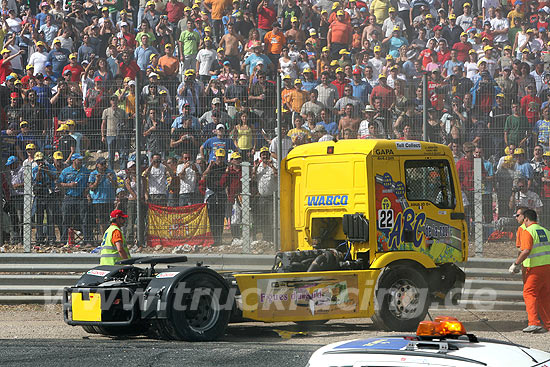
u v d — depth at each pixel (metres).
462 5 60.16
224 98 40.38
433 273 27.17
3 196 36.31
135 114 35.94
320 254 26.83
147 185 37.53
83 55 52.22
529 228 26.83
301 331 26.83
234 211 36.84
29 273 34.94
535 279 26.67
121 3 57.59
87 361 20.52
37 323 28.33
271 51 54.94
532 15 59.59
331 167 27.50
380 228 26.44
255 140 39.62
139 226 35.66
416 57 55.38
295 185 28.92
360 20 58.72
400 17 58.72
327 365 9.34
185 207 36.25
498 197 39.31
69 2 58.09
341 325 28.86
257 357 21.06
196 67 53.88
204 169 38.16
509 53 53.75
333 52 56.28
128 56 50.84
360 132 40.03
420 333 9.61
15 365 20.05
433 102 41.66
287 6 57.62
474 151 40.22
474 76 47.91
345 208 27.09
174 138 38.94
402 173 27.03
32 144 38.78
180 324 23.39
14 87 40.75
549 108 41.62
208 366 19.92
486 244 37.62
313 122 40.66
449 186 28.11
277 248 35.69
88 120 39.16
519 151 40.22
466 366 8.80
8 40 53.56
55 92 41.16
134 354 21.45
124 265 25.03
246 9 56.50
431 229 27.44
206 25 57.03
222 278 24.27
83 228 36.56
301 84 42.88
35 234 36.56
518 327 28.00
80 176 36.69
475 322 29.14
